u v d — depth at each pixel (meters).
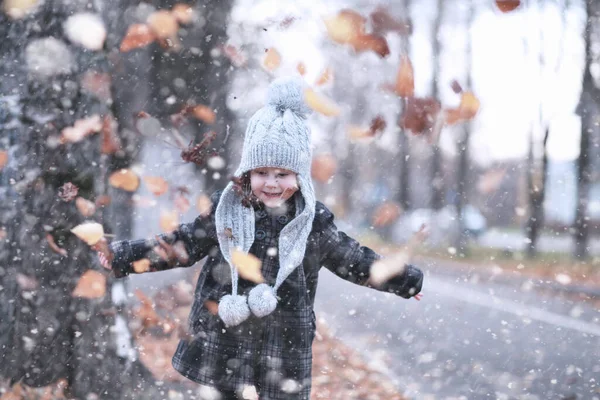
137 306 6.54
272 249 3.13
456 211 27.80
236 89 10.11
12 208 4.16
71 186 4.21
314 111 3.29
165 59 10.02
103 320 4.42
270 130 3.09
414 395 5.68
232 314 2.96
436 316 10.79
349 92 18.47
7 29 4.18
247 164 3.12
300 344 3.11
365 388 5.93
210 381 3.10
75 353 4.27
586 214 18.84
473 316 10.77
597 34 16.27
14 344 4.16
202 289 3.21
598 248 19.09
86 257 4.30
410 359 7.29
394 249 26.09
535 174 19.89
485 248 25.38
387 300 12.91
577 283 15.62
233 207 3.18
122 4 4.64
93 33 4.27
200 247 3.25
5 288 4.16
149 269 3.23
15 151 4.16
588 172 18.50
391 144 28.11
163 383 4.92
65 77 4.21
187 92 9.99
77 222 4.25
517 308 11.81
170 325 5.48
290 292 3.11
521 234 26.69
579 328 9.41
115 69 4.84
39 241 4.19
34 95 4.18
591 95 17.08
